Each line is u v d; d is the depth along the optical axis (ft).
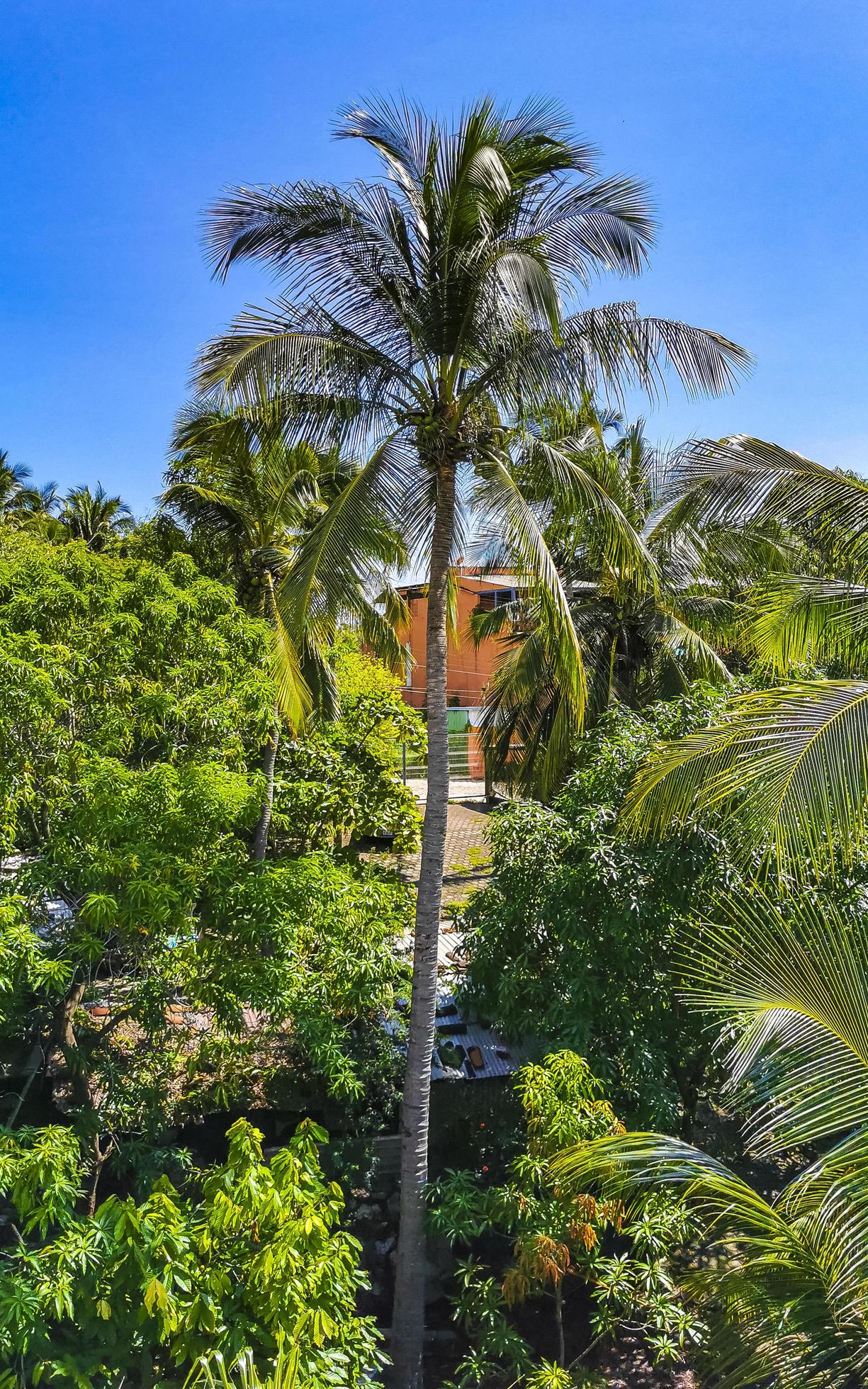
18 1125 29.04
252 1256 15.55
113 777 26.43
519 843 30.30
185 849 26.07
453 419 26.30
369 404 26.45
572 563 52.70
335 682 50.39
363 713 51.11
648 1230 20.33
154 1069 27.37
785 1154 32.42
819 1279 15.71
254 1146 16.98
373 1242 28.22
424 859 26.17
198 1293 14.52
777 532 42.55
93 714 31.60
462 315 24.54
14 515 135.74
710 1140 32.35
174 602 37.35
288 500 44.14
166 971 26.32
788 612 27.81
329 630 27.76
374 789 49.03
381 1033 31.09
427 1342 25.49
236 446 28.81
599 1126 20.88
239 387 24.27
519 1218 21.59
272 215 24.85
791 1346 15.58
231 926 26.14
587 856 28.58
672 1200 20.65
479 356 25.50
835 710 21.11
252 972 25.12
